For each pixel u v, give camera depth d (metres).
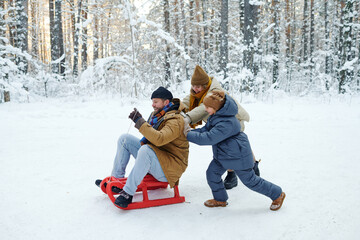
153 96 2.97
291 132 6.58
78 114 8.38
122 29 21.41
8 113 8.03
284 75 18.47
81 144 5.39
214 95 2.69
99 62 10.59
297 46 28.38
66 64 16.28
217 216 2.73
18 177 3.64
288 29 21.61
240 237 2.36
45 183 3.47
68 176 3.73
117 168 3.15
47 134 6.10
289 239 2.33
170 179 2.90
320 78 14.64
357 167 4.11
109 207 2.87
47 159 4.43
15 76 11.26
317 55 20.48
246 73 12.48
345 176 3.75
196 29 22.70
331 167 4.12
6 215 2.66
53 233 2.38
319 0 23.70
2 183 3.43
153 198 3.11
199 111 3.08
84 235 2.36
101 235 2.37
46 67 15.66
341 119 8.20
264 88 14.89
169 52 14.71
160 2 16.17
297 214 2.74
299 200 3.05
